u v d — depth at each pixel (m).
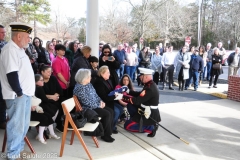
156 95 3.96
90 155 3.12
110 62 4.82
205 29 30.19
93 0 4.86
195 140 4.02
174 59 8.66
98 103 3.77
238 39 28.17
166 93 8.00
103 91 3.98
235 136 4.25
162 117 5.27
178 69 8.50
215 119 5.20
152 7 24.02
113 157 3.29
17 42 2.76
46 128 3.90
